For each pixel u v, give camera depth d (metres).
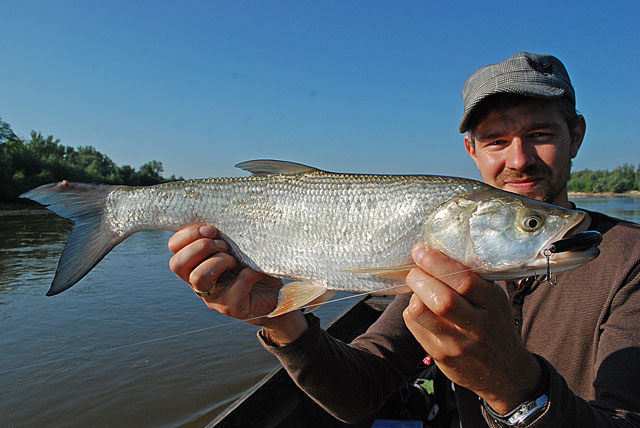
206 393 1.25
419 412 0.77
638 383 0.38
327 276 0.55
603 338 0.43
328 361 0.53
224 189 0.61
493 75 0.58
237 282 0.51
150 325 1.77
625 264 0.45
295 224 0.57
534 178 0.58
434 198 0.53
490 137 0.59
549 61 0.58
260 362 1.45
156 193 0.63
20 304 2.05
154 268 2.97
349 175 0.58
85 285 2.43
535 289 0.51
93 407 1.15
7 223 6.43
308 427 0.79
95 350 1.52
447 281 0.37
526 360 0.36
